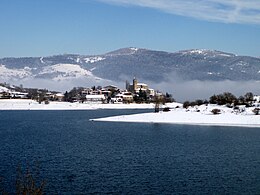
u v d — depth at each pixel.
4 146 98.00
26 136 125.12
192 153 86.00
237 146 97.69
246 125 158.12
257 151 89.06
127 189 53.62
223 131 137.00
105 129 149.38
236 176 62.09
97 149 92.50
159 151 89.00
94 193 51.53
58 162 73.88
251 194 51.75
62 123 183.38
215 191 53.00
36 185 54.81
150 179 59.53
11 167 68.19
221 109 194.62
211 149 92.38
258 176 62.16
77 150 90.88
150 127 155.50
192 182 57.91
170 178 60.25
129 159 77.69
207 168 68.38
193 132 134.12
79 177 60.59
